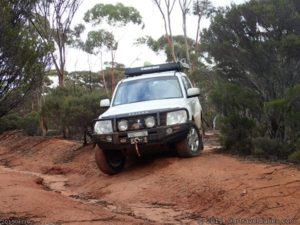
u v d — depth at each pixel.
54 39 24.00
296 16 10.14
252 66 10.89
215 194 7.86
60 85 24.25
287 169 8.52
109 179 10.83
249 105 10.73
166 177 9.41
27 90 9.05
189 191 8.40
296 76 10.55
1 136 29.19
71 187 11.43
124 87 11.77
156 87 11.43
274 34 10.59
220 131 11.23
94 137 10.51
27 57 8.80
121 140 10.15
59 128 23.05
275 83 10.74
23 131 28.47
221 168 9.15
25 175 11.70
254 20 10.62
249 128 10.66
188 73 20.92
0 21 8.67
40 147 20.62
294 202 6.87
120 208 8.23
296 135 9.74
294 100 9.59
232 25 10.97
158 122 10.01
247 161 9.66
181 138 10.21
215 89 11.23
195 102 11.84
